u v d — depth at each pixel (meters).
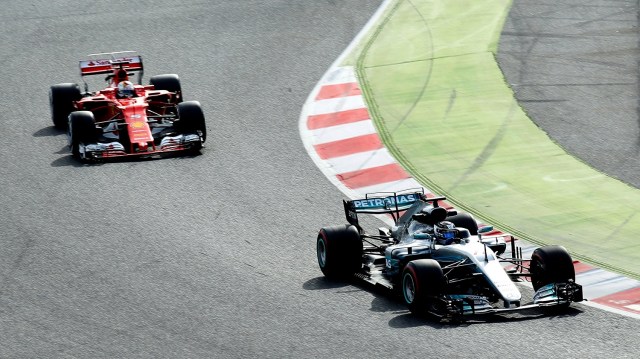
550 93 80.38
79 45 96.31
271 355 41.62
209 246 55.41
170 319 45.75
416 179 65.75
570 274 45.91
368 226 59.03
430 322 44.44
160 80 79.06
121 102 72.75
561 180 64.69
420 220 48.91
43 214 60.09
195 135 70.56
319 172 67.50
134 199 62.59
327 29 98.25
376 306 46.75
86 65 77.62
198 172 67.44
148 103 74.12
